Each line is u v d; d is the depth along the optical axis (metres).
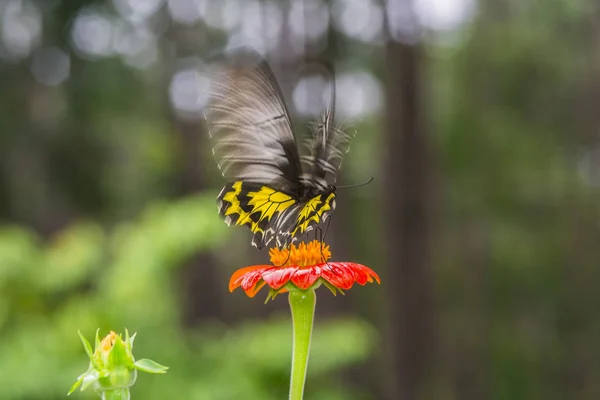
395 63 11.04
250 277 2.52
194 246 6.12
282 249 2.69
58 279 6.38
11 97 9.45
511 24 14.03
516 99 14.05
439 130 14.17
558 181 14.93
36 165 9.66
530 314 15.64
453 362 15.55
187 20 12.22
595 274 15.19
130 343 2.21
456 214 15.35
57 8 9.05
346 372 13.66
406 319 10.94
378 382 13.73
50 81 9.76
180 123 12.57
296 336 2.45
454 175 14.62
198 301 11.94
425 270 10.99
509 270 15.52
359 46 12.27
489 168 14.49
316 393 7.29
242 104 2.81
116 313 6.18
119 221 11.79
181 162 12.52
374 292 15.16
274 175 2.88
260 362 6.78
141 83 12.05
